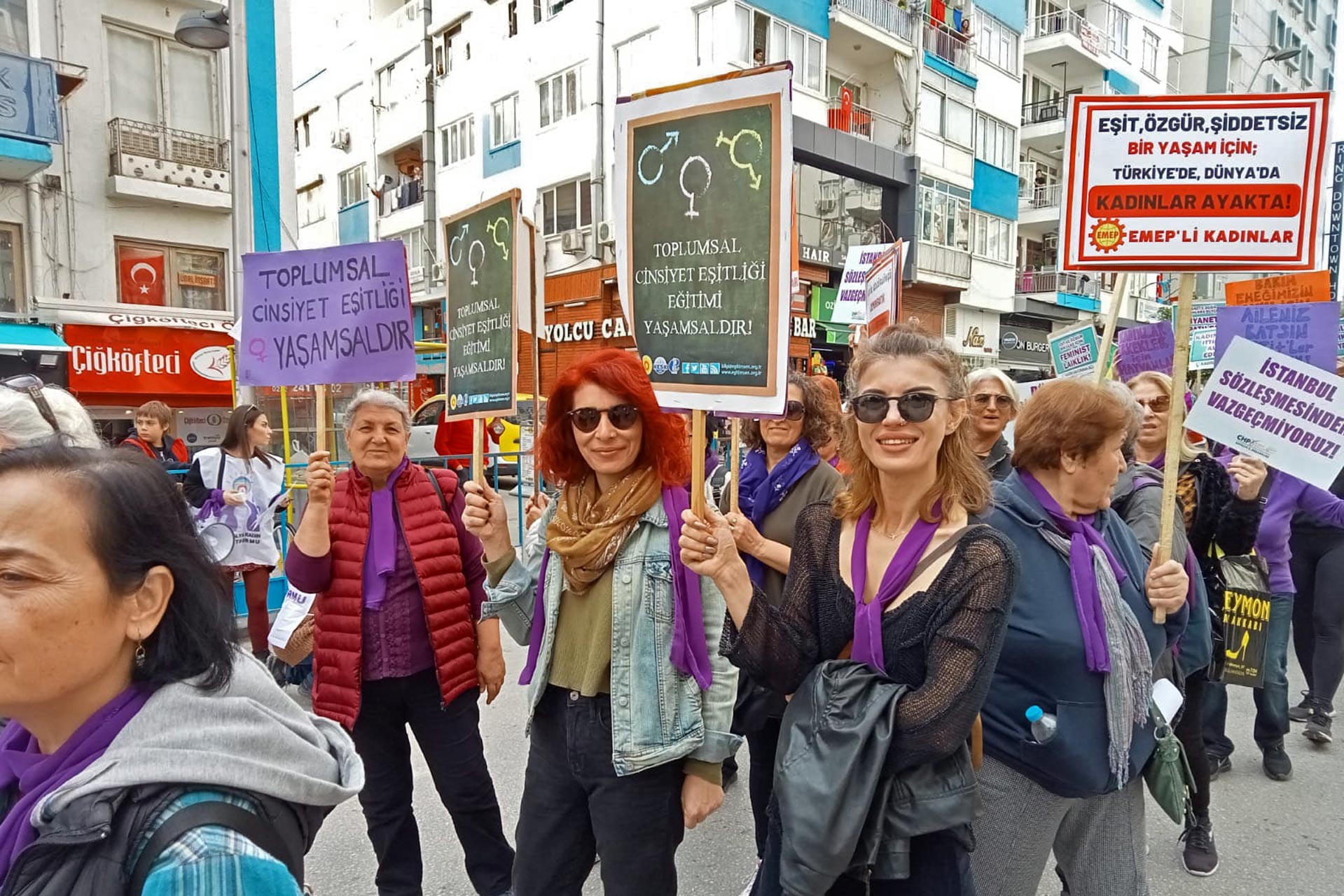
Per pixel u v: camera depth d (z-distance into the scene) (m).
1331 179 11.02
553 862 2.10
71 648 0.95
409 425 2.76
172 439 6.93
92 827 0.88
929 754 1.42
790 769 1.51
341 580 2.60
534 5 20.30
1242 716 4.55
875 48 20.02
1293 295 5.26
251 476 4.89
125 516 0.98
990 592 1.47
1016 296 24.67
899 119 20.72
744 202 1.88
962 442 1.65
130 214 12.34
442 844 3.21
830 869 1.43
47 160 10.95
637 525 2.05
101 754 0.98
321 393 2.78
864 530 1.70
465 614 2.70
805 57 18.16
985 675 1.44
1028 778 1.88
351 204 27.83
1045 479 2.10
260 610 4.96
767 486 3.02
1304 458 2.89
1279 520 3.84
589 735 1.98
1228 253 2.54
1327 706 4.15
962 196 22.08
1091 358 7.23
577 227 19.89
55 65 11.44
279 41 13.04
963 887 1.53
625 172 2.04
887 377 1.60
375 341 2.74
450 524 2.72
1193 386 9.30
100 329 11.05
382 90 25.92
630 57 18.36
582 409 2.05
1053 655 1.84
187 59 12.87
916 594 1.54
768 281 1.85
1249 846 3.18
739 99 1.87
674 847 1.99
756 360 1.85
